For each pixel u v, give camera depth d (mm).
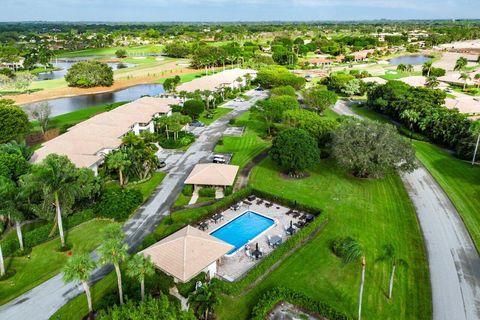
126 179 67688
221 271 44719
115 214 54781
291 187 67375
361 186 67875
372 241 50406
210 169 66062
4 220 52688
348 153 66375
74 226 53906
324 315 36938
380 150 64750
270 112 95688
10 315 37781
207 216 56969
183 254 42250
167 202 61500
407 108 106312
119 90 174125
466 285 42000
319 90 121812
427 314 37562
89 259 33844
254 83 174250
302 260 46312
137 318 30078
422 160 80750
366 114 124188
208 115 116812
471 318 37188
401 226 54406
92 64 173000
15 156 59250
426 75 186375
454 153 85562
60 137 77500
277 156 68875
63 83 182000
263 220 57344
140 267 34094
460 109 117188
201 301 34906
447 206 60406
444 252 48188
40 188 45969
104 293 40281
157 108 106562
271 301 37906
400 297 40031
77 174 50250
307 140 69062
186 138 91125
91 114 118688
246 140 93812
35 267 45125
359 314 36469
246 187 65000
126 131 85625
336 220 55875
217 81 145750
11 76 177125
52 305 39219
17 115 86750
